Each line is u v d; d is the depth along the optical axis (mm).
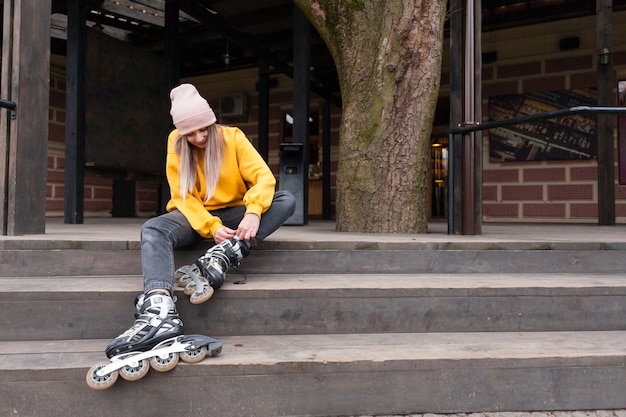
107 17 7516
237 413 1671
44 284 2117
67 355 1750
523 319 2168
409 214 3447
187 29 7785
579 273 2602
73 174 4805
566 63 7629
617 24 7355
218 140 2248
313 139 9484
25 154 2828
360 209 3486
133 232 3246
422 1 3465
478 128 3104
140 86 5770
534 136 7836
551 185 7766
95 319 1987
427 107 3500
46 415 1609
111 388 1623
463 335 2090
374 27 3572
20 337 1952
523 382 1774
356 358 1729
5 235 2777
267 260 2461
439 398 1748
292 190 4992
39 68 2893
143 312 1746
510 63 8008
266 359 1705
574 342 1978
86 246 2381
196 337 1711
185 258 2340
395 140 3465
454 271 2559
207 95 10172
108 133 5242
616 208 7246
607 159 5648
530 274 2549
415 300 2129
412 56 3467
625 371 1810
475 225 3305
